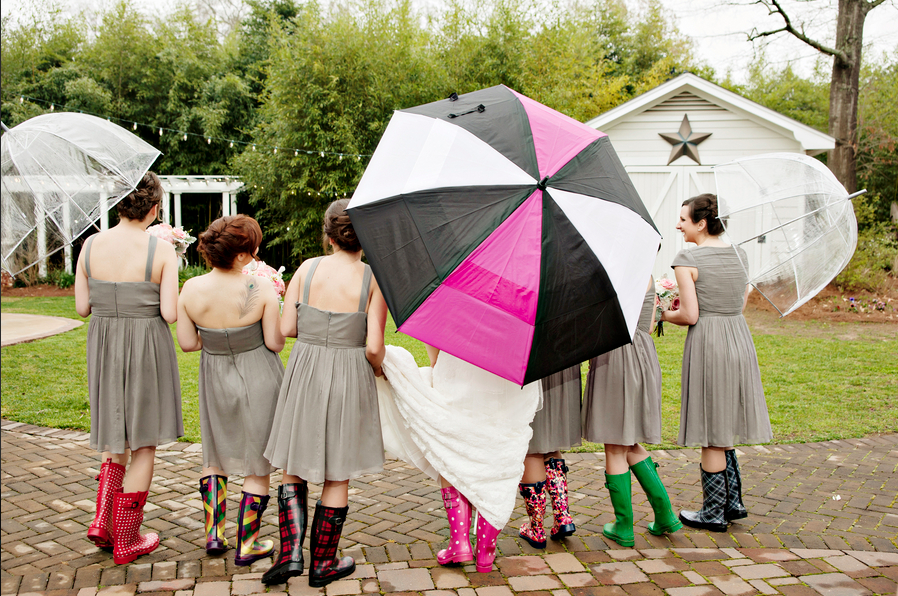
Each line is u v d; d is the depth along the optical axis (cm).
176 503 329
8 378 596
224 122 1862
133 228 269
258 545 265
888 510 330
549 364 206
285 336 265
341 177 1395
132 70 1844
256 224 262
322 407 237
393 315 212
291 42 1459
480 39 1477
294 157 1395
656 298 296
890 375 641
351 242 244
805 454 426
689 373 306
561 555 269
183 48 1878
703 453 307
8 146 260
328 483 243
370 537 293
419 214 216
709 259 305
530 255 208
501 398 255
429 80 1444
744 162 305
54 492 339
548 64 1628
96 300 258
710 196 311
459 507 255
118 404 257
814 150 1158
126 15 1859
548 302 205
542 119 243
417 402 252
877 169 1814
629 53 2892
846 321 984
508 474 254
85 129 268
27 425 464
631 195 238
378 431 252
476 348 206
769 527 308
